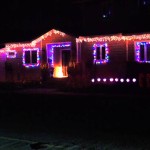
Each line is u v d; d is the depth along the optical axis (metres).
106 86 24.98
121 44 25.86
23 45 30.95
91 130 10.80
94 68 26.23
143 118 12.80
